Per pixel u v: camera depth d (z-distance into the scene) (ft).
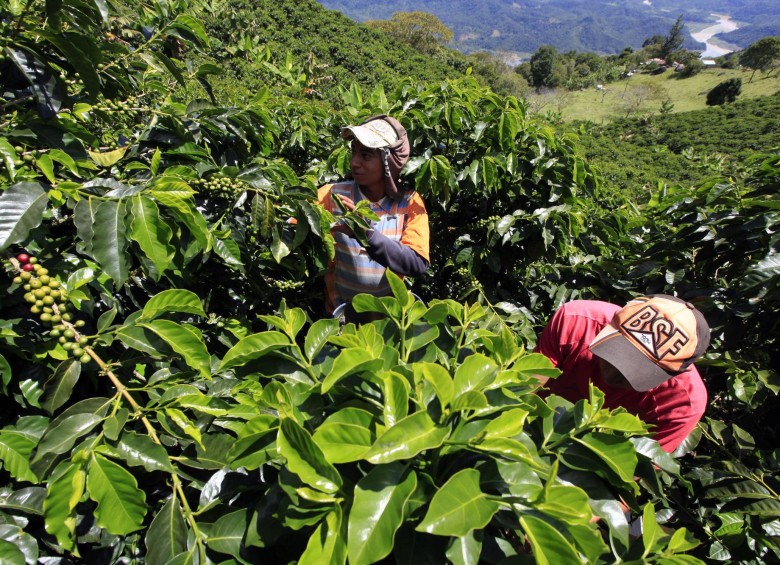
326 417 3.95
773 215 8.72
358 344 4.23
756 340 9.44
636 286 11.50
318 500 3.17
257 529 3.64
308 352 4.50
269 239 7.48
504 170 11.67
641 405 6.41
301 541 3.80
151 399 4.48
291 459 3.27
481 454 3.77
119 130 8.38
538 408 4.27
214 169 7.15
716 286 9.97
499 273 12.39
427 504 3.37
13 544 3.60
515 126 11.19
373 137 8.04
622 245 13.48
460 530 2.95
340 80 80.12
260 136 8.95
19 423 4.62
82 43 5.47
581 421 4.14
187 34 7.63
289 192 7.19
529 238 11.71
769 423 9.17
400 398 3.61
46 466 4.04
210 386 5.05
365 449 3.45
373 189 8.67
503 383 4.10
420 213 8.71
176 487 4.07
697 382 6.31
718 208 10.75
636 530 6.68
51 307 4.45
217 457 4.47
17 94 6.12
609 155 114.73
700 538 7.14
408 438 3.27
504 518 3.59
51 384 4.39
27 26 5.65
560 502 3.30
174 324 4.57
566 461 4.04
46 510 3.67
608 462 3.82
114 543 4.64
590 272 12.03
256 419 3.77
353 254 8.57
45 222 5.91
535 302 12.37
